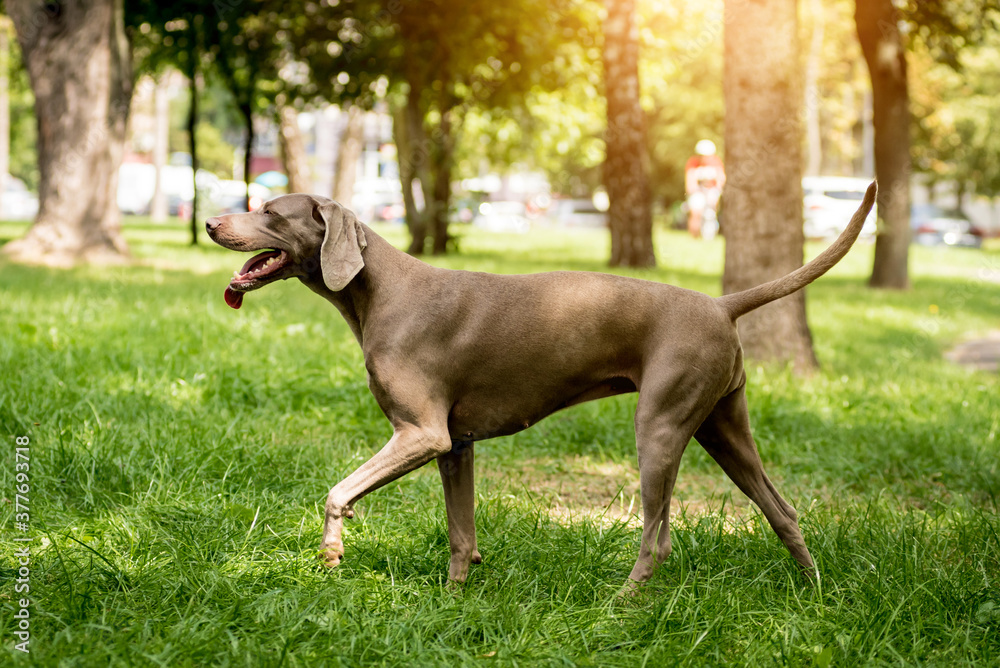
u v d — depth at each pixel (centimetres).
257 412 646
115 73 1655
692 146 4138
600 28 1984
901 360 1043
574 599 381
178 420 591
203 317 980
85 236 1606
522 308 379
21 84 2781
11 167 6969
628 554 433
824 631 353
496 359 377
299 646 321
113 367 717
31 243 1574
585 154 2967
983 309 1762
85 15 1565
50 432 535
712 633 345
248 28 2022
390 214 4944
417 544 433
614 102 1856
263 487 499
